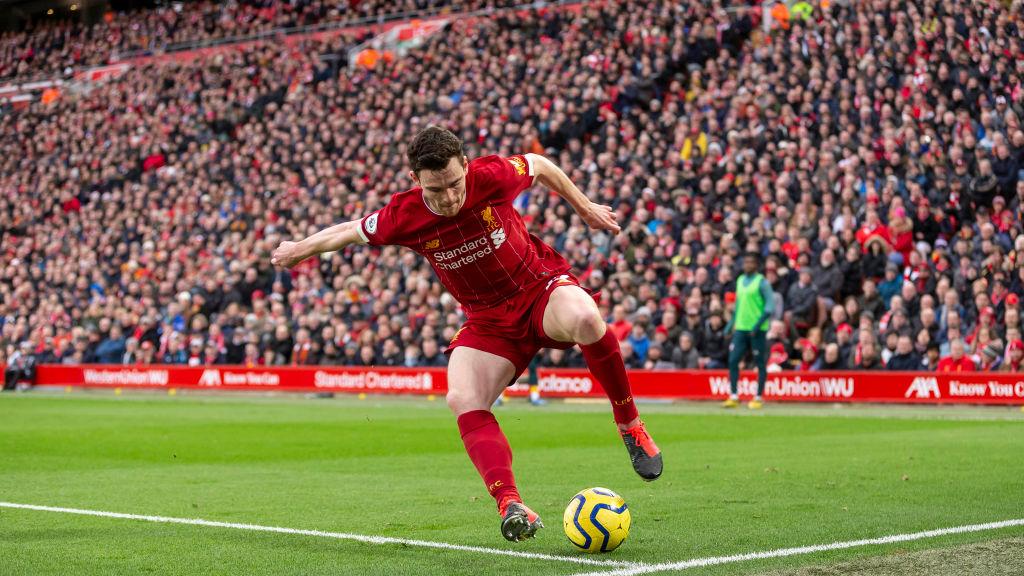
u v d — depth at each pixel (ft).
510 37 85.30
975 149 57.11
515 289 17.03
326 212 77.25
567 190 17.81
